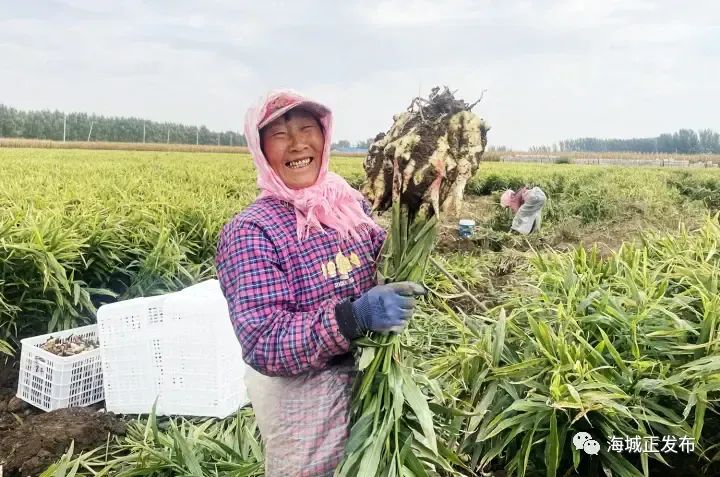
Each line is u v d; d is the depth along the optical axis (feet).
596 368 9.07
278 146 6.90
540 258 13.94
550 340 9.74
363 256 7.38
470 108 7.02
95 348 14.55
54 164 46.80
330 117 7.00
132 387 13.17
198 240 23.09
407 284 6.42
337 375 7.15
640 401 9.13
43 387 13.56
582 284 12.16
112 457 11.57
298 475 6.98
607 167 69.41
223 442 10.69
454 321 11.99
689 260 12.63
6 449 11.58
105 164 50.06
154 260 18.99
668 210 38.63
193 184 38.42
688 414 9.48
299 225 6.88
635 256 12.42
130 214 22.94
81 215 20.16
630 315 10.35
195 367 12.80
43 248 15.85
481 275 22.53
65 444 11.68
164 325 12.85
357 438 6.90
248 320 6.47
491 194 54.80
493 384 9.88
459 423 9.11
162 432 12.26
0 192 25.36
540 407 8.94
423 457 7.80
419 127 6.92
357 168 59.82
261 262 6.63
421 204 7.02
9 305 15.62
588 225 36.01
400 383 7.04
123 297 19.03
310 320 6.38
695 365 9.21
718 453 9.33
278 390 7.11
